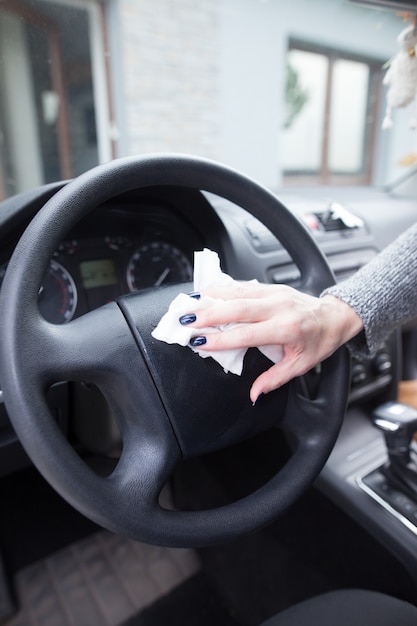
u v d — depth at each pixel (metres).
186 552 1.04
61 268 0.65
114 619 0.91
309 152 3.19
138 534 0.38
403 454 0.67
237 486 0.93
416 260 0.48
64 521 1.04
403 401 0.96
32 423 0.35
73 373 0.39
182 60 2.86
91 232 0.68
